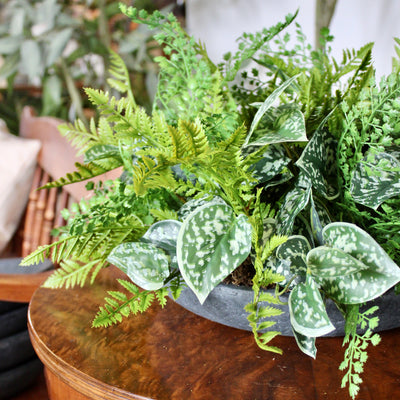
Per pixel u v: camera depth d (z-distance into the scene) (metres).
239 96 0.62
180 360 0.50
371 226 0.48
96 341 0.54
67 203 1.21
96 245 0.52
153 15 0.54
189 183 0.46
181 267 0.43
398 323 0.51
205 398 0.44
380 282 0.43
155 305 0.62
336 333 0.51
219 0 1.33
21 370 1.12
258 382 0.46
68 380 0.49
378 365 0.48
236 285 0.50
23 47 1.89
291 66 0.58
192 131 0.37
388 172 0.45
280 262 0.48
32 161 1.27
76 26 1.97
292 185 0.53
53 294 0.66
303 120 0.46
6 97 2.17
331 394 0.44
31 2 2.01
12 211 1.27
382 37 1.15
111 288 0.68
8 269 1.18
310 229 0.50
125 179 0.60
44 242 1.24
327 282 0.46
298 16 1.20
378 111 0.45
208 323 0.57
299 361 0.49
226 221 0.46
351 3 1.17
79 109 1.97
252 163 0.45
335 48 1.23
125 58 1.94
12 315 1.08
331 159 0.50
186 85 0.57
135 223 0.55
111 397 0.46
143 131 0.49
